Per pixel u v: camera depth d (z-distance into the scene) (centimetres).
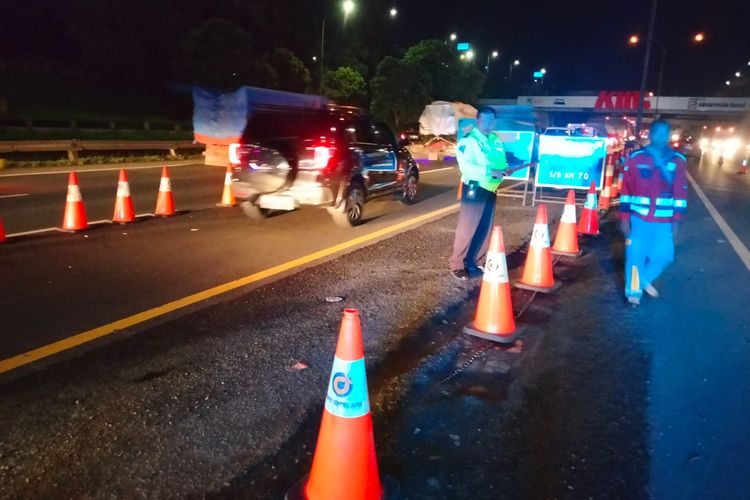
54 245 771
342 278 650
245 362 429
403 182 1172
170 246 786
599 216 1178
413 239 856
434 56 5566
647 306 587
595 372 435
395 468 314
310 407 368
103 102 4203
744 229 1038
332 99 4822
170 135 3506
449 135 3606
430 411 375
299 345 461
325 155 882
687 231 1002
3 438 329
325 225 958
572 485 302
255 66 4016
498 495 294
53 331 485
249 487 293
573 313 564
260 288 609
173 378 403
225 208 1097
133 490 288
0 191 1227
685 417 371
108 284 614
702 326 531
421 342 487
